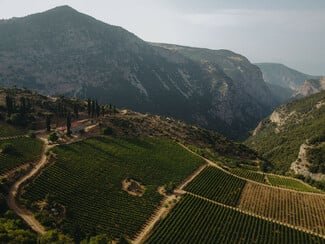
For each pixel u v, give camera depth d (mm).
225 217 124875
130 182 140375
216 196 143750
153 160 166250
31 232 91000
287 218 133125
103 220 111250
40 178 122688
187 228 114438
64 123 192875
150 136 198750
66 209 110250
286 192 157125
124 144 176000
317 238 117938
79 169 138000
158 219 118438
